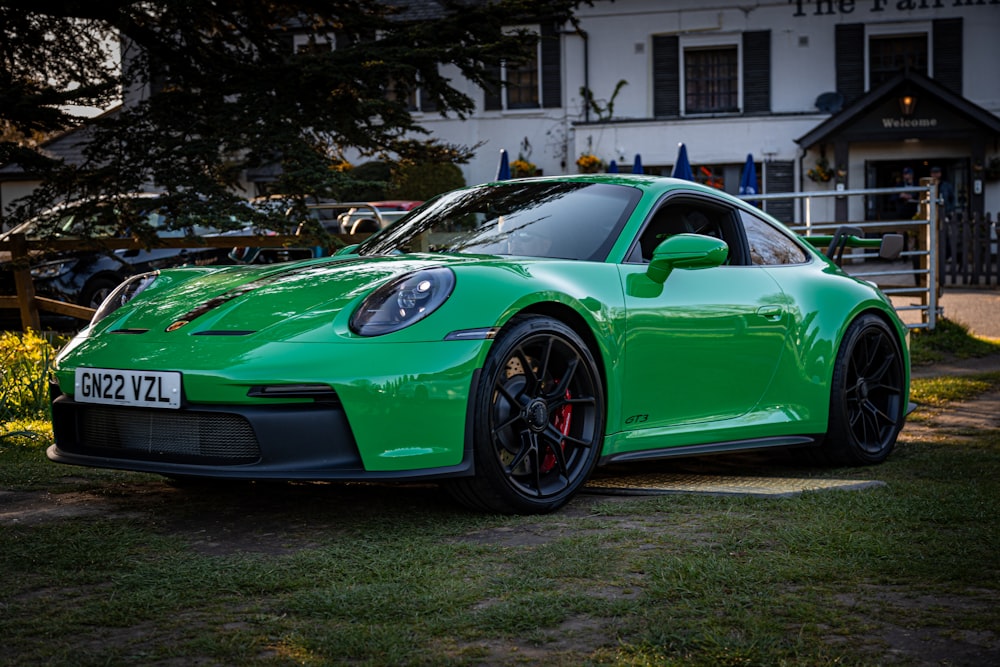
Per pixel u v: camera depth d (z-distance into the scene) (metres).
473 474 3.16
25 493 3.67
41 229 7.44
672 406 3.79
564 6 7.43
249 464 3.00
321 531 3.09
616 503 3.46
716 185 22.81
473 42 7.42
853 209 22.30
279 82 7.27
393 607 2.33
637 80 23.14
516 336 3.24
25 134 7.50
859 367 4.59
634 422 3.66
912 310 10.26
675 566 2.66
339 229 9.25
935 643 2.12
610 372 3.54
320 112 7.32
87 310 8.76
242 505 3.46
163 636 2.18
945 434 5.26
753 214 4.44
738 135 22.44
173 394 3.04
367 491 3.67
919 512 3.26
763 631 2.18
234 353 3.03
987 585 2.51
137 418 3.19
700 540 2.95
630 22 23.05
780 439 4.21
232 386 2.97
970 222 16.84
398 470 3.03
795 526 3.10
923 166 22.22
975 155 21.59
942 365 8.47
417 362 3.04
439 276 3.23
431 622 2.24
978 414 5.92
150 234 7.25
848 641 2.13
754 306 4.08
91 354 3.29
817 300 4.40
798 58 22.77
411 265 3.39
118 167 7.20
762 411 4.15
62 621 2.27
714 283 3.97
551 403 3.38
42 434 4.95
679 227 4.04
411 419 3.03
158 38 7.77
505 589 2.48
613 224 3.83
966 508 3.31
